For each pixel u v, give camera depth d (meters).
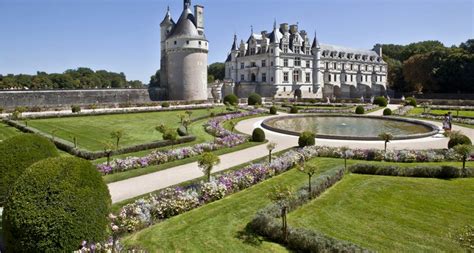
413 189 14.12
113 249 8.06
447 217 11.26
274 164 16.69
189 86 66.50
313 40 91.12
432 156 19.23
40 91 50.97
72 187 7.93
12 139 11.38
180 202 11.67
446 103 65.69
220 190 13.07
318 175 14.87
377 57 112.31
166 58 69.50
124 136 27.47
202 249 8.99
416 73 93.44
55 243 7.63
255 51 88.19
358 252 8.05
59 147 22.16
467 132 30.80
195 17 68.88
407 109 51.75
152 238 9.62
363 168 16.69
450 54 86.62
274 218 10.17
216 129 29.19
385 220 10.98
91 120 37.47
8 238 7.76
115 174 16.36
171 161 19.39
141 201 11.43
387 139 20.67
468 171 15.95
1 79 93.19
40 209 7.58
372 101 70.19
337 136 26.89
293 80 87.06
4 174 10.87
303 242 8.90
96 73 142.38
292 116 41.84
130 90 62.34
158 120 38.62
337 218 11.09
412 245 9.30
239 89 83.25
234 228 10.31
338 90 98.94
